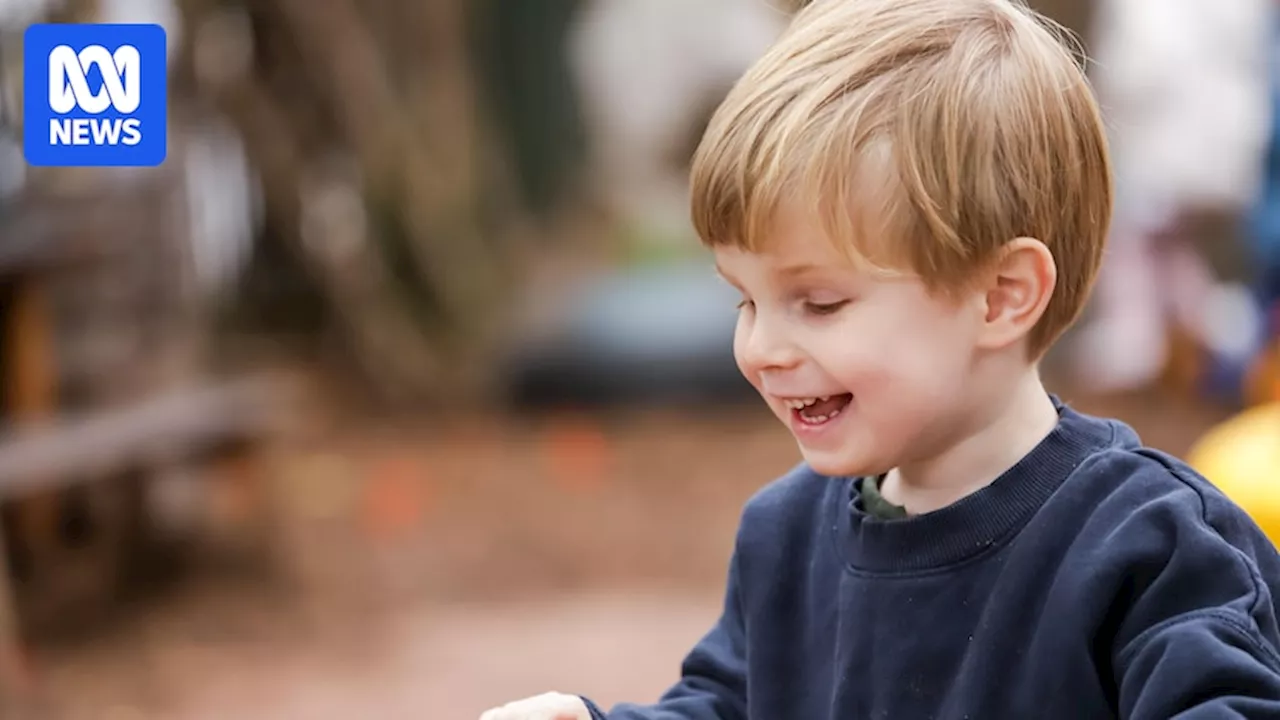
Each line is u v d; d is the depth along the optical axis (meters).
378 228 13.62
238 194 13.60
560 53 19.45
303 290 14.09
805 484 2.68
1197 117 12.11
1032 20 2.43
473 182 14.43
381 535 9.80
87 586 8.30
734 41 20.30
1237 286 12.55
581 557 9.53
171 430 8.23
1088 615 2.20
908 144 2.21
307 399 13.04
